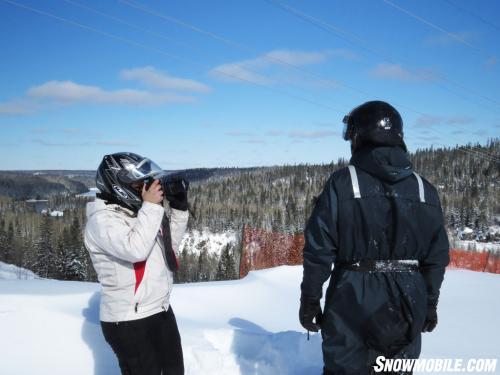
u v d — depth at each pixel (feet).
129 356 7.81
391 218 6.79
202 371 10.31
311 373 10.20
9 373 9.77
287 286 23.17
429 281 7.18
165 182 8.00
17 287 15.07
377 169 6.82
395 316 6.72
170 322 8.31
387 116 7.08
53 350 10.62
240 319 16.40
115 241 7.34
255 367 10.59
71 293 14.19
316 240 6.99
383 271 6.85
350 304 6.86
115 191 7.80
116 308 7.68
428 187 7.12
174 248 8.79
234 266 174.29
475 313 19.71
